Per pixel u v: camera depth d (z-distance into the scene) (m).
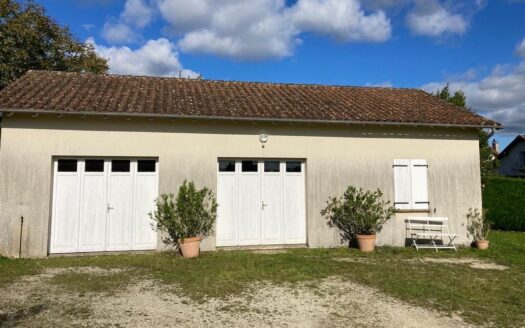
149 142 10.70
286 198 11.77
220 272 8.23
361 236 11.24
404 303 6.38
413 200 12.33
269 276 7.96
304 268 8.70
